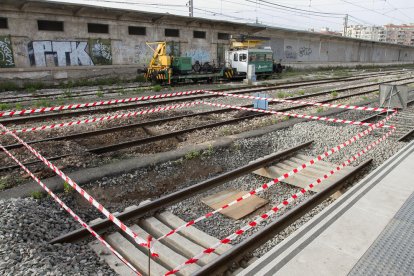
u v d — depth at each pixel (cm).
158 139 942
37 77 2208
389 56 7319
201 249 461
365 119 1170
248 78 2536
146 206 541
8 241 420
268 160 769
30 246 421
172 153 826
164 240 484
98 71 2511
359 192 523
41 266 381
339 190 655
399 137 973
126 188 672
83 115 1221
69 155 801
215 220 562
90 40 2492
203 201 623
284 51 4222
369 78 3091
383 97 1150
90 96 1686
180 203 606
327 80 2753
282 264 348
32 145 865
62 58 2377
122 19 2617
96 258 440
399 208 475
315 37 4641
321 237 399
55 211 551
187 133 1018
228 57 2886
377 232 413
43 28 2266
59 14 2297
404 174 605
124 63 2716
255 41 2955
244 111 1334
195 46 3188
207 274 396
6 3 2050
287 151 827
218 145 900
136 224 526
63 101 1515
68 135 952
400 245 385
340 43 5309
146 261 434
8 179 664
